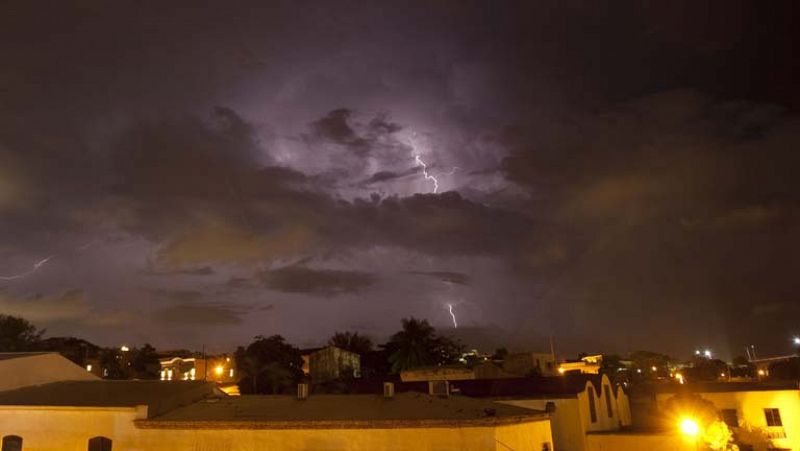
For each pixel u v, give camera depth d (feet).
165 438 83.35
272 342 245.86
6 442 86.48
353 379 219.41
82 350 277.44
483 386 150.71
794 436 152.15
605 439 132.98
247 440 81.87
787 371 246.88
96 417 85.40
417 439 78.69
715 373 289.33
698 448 126.93
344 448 79.71
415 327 277.44
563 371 278.46
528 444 85.30
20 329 231.30
